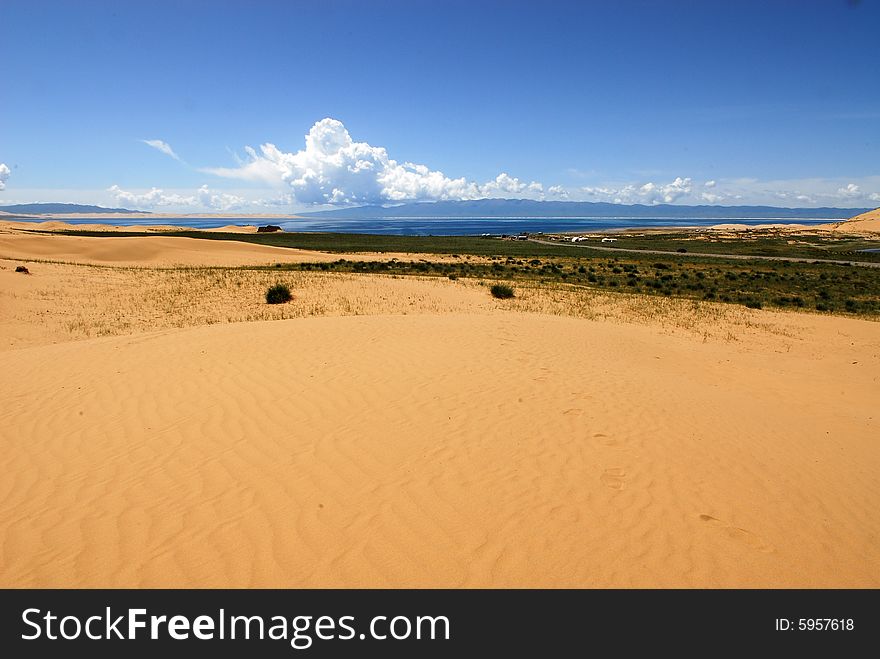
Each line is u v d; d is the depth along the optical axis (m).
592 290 31.36
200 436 6.16
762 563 4.15
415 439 6.05
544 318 16.28
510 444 5.99
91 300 22.52
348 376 8.31
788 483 5.55
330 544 4.18
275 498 4.80
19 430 6.43
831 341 18.25
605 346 12.83
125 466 5.46
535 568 3.97
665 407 7.73
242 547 4.14
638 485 5.20
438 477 5.19
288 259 53.88
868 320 25.00
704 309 24.67
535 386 8.21
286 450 5.76
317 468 5.36
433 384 8.02
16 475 5.32
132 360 9.33
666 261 70.38
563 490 5.03
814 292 38.09
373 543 4.19
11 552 4.10
